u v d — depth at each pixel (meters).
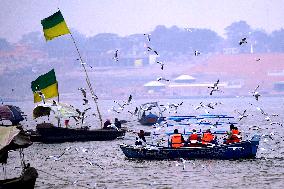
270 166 137.88
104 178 128.62
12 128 95.25
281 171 131.12
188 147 147.12
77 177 131.25
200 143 148.38
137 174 132.00
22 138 96.94
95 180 126.62
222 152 145.25
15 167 151.12
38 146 196.62
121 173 134.12
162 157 149.75
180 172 132.38
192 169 135.62
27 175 98.75
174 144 149.25
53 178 130.50
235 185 116.69
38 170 143.38
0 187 95.44
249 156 146.50
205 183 119.38
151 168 139.25
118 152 175.75
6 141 91.94
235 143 144.12
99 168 143.38
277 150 172.25
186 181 122.06
